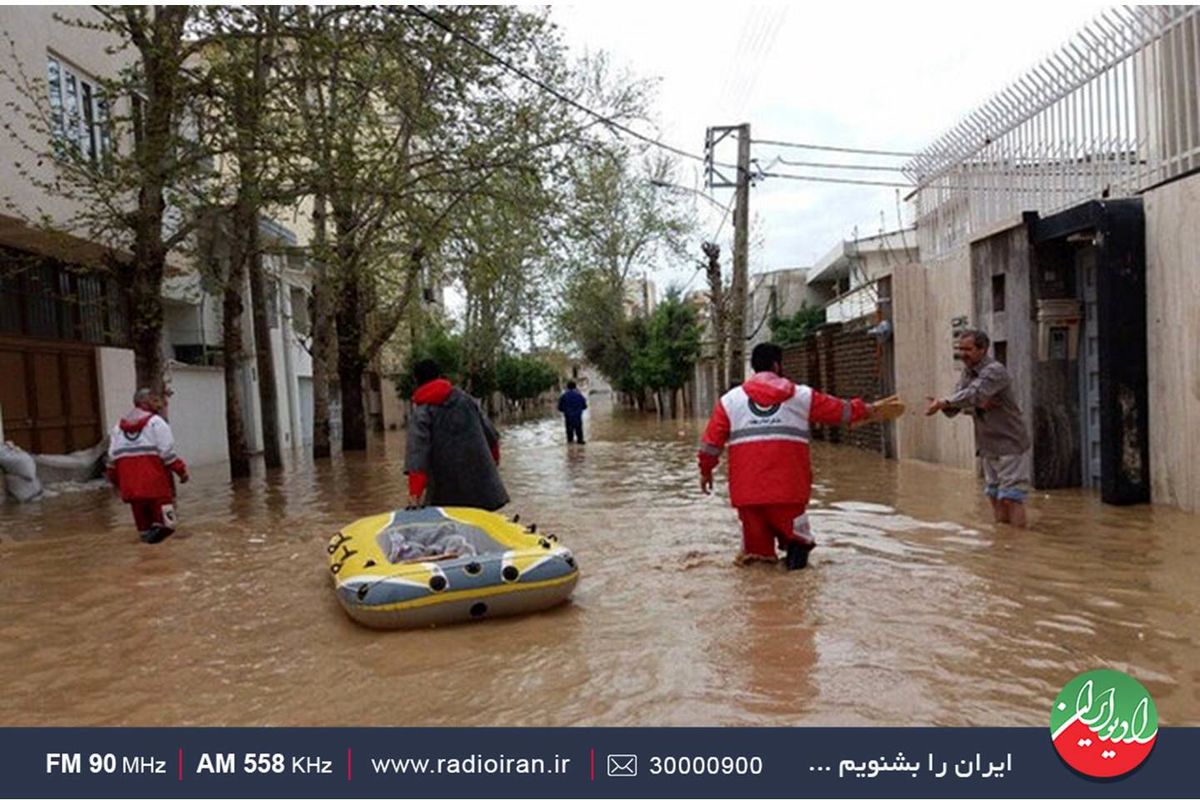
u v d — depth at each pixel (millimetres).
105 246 14977
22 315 15633
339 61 12992
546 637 5637
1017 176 11164
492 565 5988
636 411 54656
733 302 21891
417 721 4438
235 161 13703
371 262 18500
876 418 7137
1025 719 4125
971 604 5859
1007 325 10961
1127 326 8867
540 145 14562
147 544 9617
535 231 16766
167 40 12148
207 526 10914
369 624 5867
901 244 30516
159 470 9836
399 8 12320
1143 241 8828
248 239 16734
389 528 6863
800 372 22516
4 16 13352
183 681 5164
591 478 15148
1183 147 8570
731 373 21594
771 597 6262
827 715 4227
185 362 23297
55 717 4711
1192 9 8352
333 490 14695
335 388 34625
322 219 19078
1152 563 6695
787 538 7051
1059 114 10297
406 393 35562
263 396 19141
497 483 7895
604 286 37750
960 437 12828
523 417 63094
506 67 14031
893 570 6887
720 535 8938
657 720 4285
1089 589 6078
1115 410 8922
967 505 9836
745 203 21500
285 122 12445
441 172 14008
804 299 40562
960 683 4527
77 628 6328
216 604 6875
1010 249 10789
